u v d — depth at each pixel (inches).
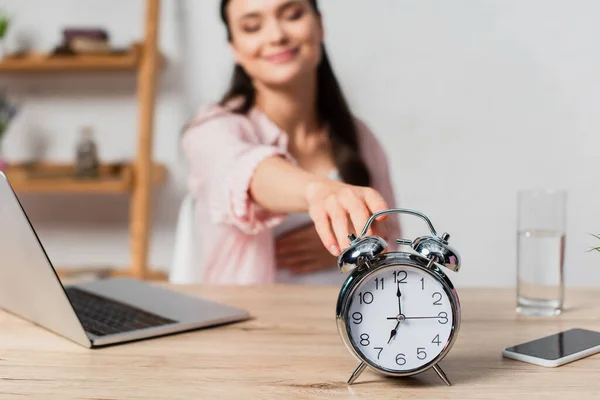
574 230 110.3
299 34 108.4
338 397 32.0
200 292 55.8
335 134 110.6
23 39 116.2
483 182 110.7
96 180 106.5
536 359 36.9
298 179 78.6
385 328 33.8
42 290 39.4
